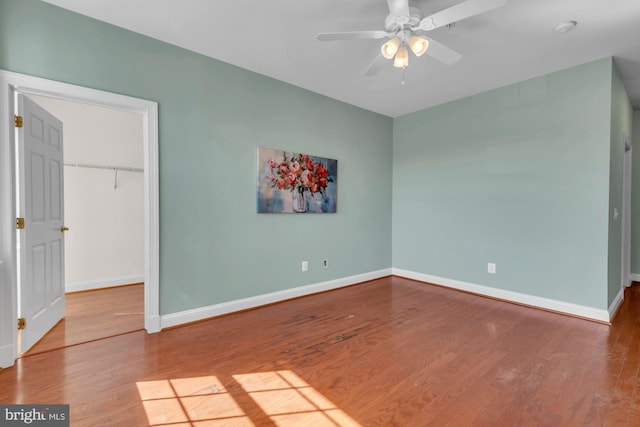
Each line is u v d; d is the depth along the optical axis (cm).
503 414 166
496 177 371
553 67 314
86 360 220
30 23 214
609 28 244
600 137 296
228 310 315
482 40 262
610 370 210
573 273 314
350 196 432
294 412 169
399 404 175
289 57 298
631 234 454
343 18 237
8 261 208
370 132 456
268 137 343
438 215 432
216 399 179
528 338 261
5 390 183
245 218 326
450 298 374
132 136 439
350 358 227
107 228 418
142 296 376
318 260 396
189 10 227
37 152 244
